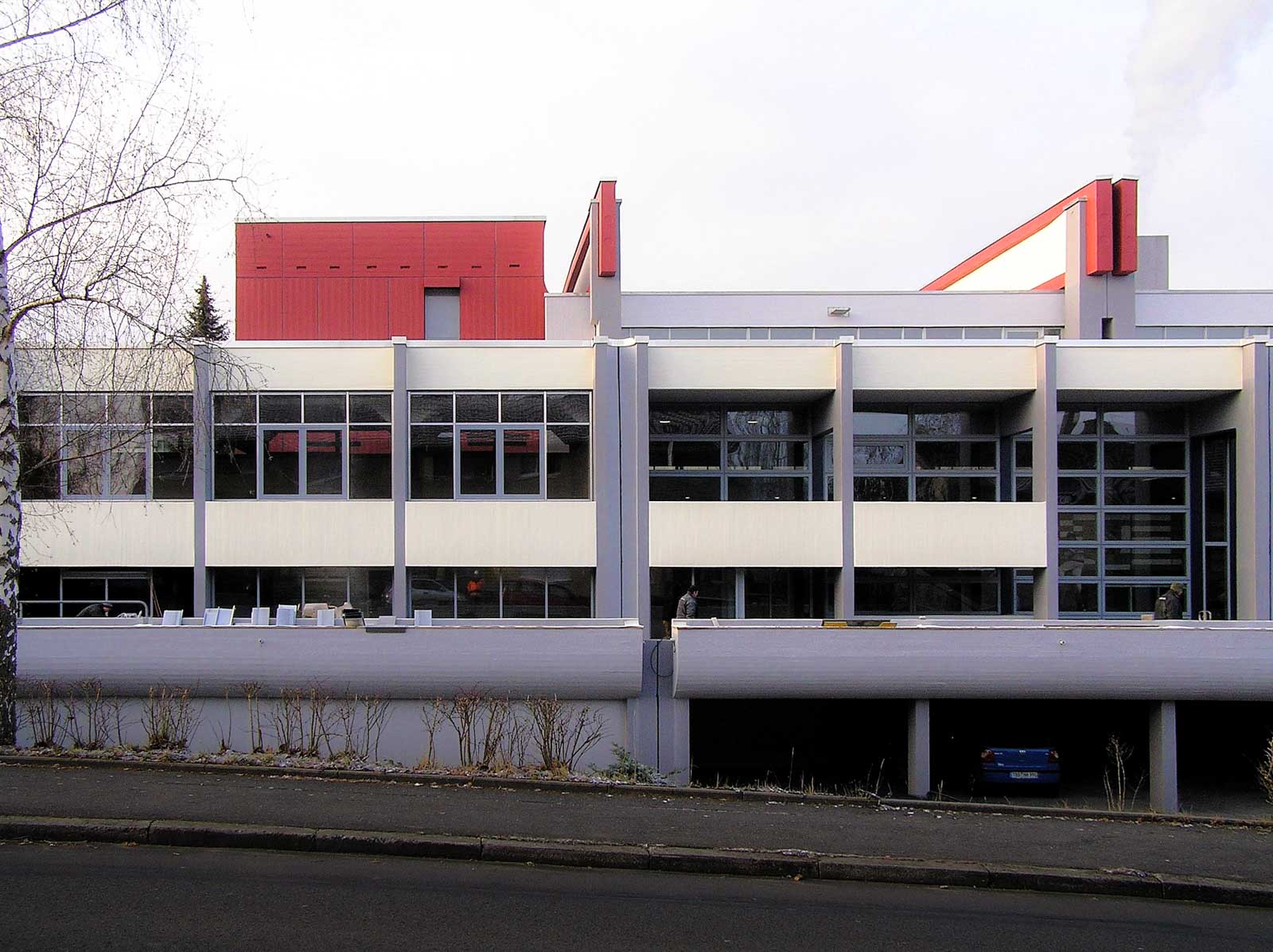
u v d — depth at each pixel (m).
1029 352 21.22
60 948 5.21
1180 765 18.42
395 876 6.71
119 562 19.36
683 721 16.19
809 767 17.95
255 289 29.05
